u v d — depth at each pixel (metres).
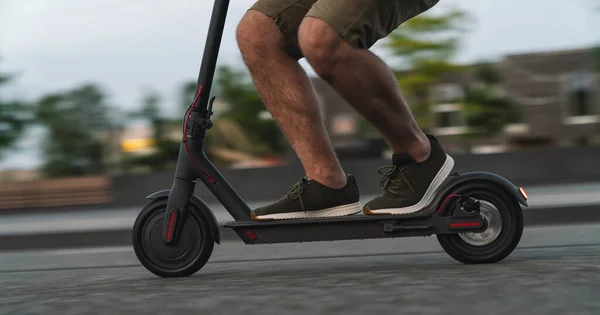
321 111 2.45
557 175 11.54
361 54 2.23
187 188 2.46
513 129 22.11
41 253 5.01
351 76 2.24
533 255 2.67
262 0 2.43
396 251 3.45
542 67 22.28
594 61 22.22
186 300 1.88
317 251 3.72
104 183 12.84
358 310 1.61
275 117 2.48
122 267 3.33
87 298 2.02
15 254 5.07
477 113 20.17
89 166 18.56
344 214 2.44
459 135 20.61
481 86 20.70
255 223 2.41
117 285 2.33
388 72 2.28
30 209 13.38
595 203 5.86
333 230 2.40
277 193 11.18
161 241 2.46
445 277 2.08
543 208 5.86
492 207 2.41
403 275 2.17
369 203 2.45
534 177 11.46
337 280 2.12
